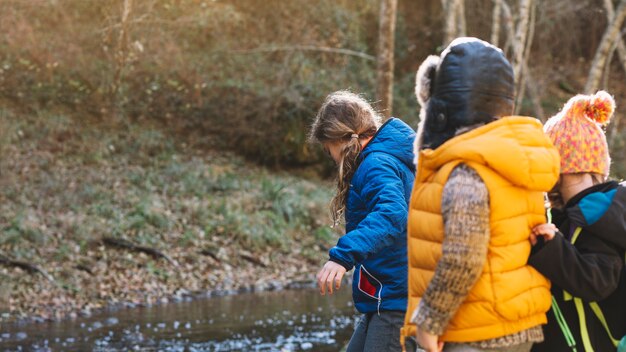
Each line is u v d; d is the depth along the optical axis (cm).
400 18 2314
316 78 1920
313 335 812
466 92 234
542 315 238
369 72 2027
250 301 1048
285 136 1864
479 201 220
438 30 2345
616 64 2612
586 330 249
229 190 1605
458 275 218
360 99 349
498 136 224
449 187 224
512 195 225
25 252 1115
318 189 1731
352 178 337
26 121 1662
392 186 318
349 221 342
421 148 247
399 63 2320
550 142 235
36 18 1833
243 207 1510
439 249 228
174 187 1547
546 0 2380
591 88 1205
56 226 1239
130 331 834
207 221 1397
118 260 1173
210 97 1902
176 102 1895
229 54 1953
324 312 961
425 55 2359
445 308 221
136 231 1293
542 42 2534
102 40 1800
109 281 1095
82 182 1450
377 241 307
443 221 226
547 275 236
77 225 1230
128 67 1827
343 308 992
